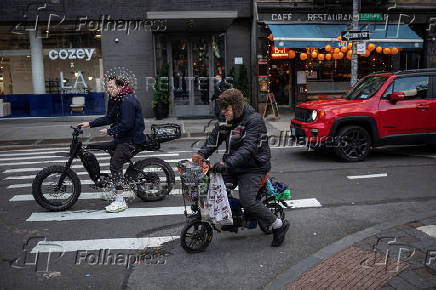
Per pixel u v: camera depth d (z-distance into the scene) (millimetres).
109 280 3793
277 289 3469
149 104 16984
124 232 5016
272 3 16406
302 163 8781
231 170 4250
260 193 4520
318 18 16781
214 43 17359
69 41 16625
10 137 13094
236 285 3666
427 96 8953
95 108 16953
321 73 18062
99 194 6684
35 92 16766
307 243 4598
